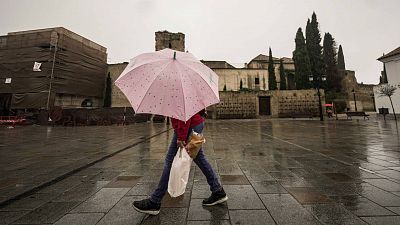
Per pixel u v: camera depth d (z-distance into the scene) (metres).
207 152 6.17
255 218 2.28
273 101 34.28
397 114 24.50
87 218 2.32
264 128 15.39
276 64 45.62
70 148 6.95
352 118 28.86
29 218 2.33
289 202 2.68
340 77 42.62
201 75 2.29
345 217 2.27
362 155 5.43
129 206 2.63
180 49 39.03
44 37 27.72
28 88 26.73
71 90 29.31
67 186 3.39
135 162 5.07
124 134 11.75
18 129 15.90
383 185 3.23
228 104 34.34
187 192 3.07
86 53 32.41
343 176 3.73
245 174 3.94
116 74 36.38
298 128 14.67
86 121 20.23
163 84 2.14
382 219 2.21
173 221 2.24
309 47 41.19
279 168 4.34
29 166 4.52
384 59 26.00
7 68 27.88
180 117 2.12
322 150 6.25
